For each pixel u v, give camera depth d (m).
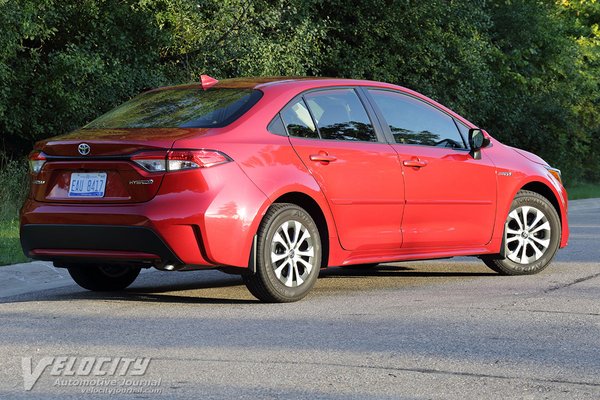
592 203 31.81
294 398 6.33
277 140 10.19
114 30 24.28
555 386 6.67
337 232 10.59
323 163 10.46
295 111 10.48
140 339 8.31
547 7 45.31
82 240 9.86
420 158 11.35
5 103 22.28
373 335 8.47
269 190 9.93
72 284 12.05
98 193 9.81
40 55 23.86
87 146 9.84
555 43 44.56
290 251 10.22
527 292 11.05
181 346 8.01
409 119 11.53
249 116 10.14
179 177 9.55
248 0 25.86
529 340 8.27
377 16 33.22
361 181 10.76
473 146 11.98
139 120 10.45
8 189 20.83
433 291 11.19
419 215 11.34
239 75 26.39
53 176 10.12
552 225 12.71
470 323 9.05
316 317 9.38
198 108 10.40
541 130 43.22
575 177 46.00
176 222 9.49
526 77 43.22
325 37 29.56
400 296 10.78
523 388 6.61
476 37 36.66
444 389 6.58
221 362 7.40
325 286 11.66
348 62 32.47
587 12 52.41
